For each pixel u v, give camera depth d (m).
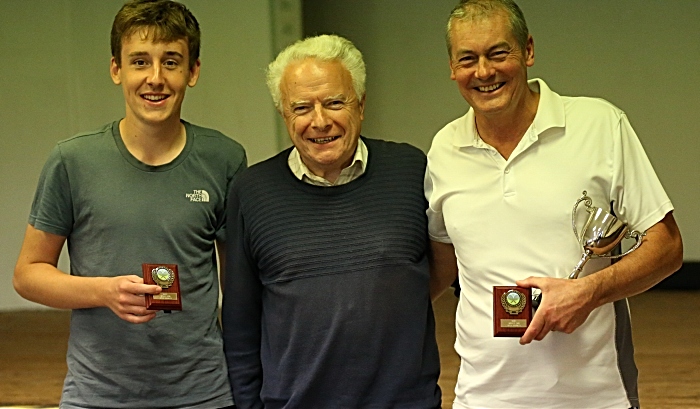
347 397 1.92
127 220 1.97
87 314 1.99
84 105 5.52
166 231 1.98
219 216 2.11
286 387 1.96
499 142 1.87
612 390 1.81
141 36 1.95
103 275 1.97
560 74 6.04
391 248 1.94
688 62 5.86
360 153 1.99
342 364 1.92
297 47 1.95
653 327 4.73
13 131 5.59
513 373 1.83
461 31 1.78
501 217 1.84
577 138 1.80
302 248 1.95
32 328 5.21
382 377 1.92
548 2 5.98
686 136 5.93
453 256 2.08
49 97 5.54
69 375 2.02
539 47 6.04
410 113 6.34
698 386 3.61
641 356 4.12
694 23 5.82
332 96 1.90
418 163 2.05
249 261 2.05
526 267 1.82
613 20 5.92
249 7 5.39
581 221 1.78
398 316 1.93
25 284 1.96
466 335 1.92
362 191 1.99
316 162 1.94
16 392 3.82
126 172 2.00
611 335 1.82
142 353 1.97
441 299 5.59
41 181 1.99
